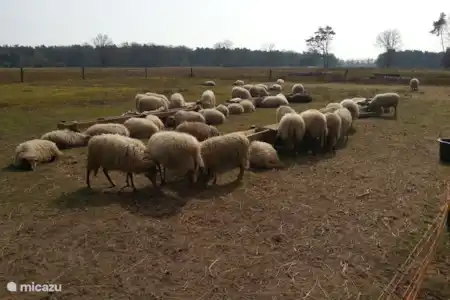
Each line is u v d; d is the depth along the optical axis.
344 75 53.53
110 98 26.98
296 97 28.03
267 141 13.03
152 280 5.85
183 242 6.97
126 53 119.31
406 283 5.96
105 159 8.86
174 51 135.25
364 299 5.56
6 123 17.48
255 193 9.41
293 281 5.93
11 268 6.03
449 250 6.99
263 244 7.01
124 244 6.83
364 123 19.16
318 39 124.44
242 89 26.55
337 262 6.49
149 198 8.87
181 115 16.48
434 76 53.03
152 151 9.16
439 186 10.24
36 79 44.94
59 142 12.84
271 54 150.50
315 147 13.31
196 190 9.44
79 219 7.71
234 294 5.59
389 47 120.12
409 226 7.86
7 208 8.16
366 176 10.94
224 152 9.70
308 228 7.67
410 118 20.77
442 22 102.38
